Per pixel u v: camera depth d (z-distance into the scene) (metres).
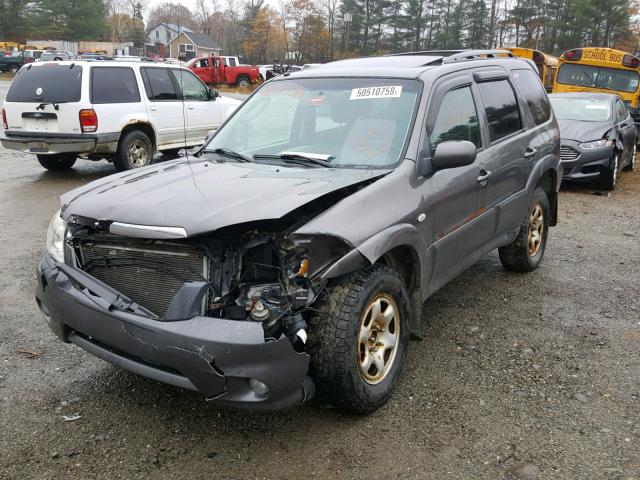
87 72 10.32
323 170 3.90
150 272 3.25
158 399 3.76
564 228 8.29
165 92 11.67
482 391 3.90
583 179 10.95
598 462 3.19
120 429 3.45
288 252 3.17
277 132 4.54
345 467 3.13
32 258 6.38
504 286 5.86
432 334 4.76
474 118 4.78
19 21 82.88
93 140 10.33
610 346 4.59
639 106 17.31
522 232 5.84
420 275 3.94
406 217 3.70
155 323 3.05
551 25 69.56
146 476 3.05
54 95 10.24
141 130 11.27
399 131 4.08
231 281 3.15
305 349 3.32
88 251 3.49
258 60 87.88
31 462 3.15
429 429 3.47
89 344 3.43
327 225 3.21
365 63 4.90
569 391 3.92
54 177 11.19
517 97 5.60
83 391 3.85
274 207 3.14
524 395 3.86
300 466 3.13
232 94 35.81
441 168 3.94
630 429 3.49
